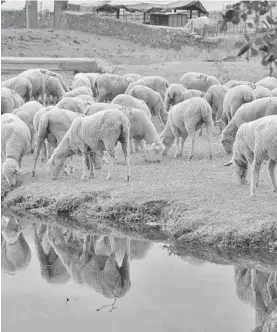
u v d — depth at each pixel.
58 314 18.16
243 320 17.38
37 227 26.41
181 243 23.12
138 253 23.05
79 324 17.38
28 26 100.50
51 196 27.92
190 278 20.58
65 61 60.56
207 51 74.81
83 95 40.34
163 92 45.06
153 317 17.75
